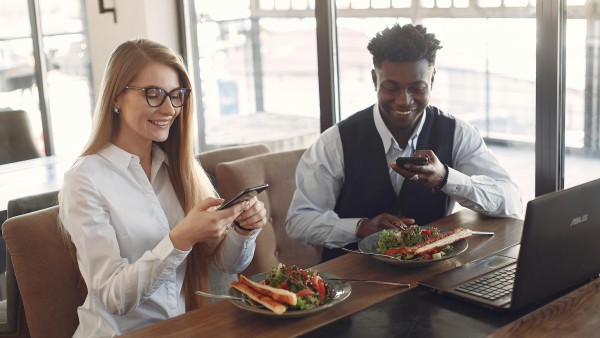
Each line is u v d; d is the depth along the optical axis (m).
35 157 4.04
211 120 4.02
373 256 1.90
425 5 2.89
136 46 1.83
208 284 2.06
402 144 2.32
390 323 1.56
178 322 1.60
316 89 3.43
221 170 2.52
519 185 2.77
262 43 3.64
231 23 3.77
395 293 1.73
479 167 2.38
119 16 4.09
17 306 2.26
